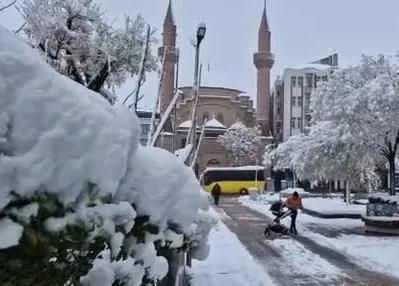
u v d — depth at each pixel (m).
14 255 2.10
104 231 2.39
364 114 21.34
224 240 17.58
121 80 11.98
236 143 71.94
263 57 81.94
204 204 4.91
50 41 10.87
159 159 3.61
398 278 11.71
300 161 24.47
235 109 79.25
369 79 22.70
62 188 2.20
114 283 2.91
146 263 3.31
